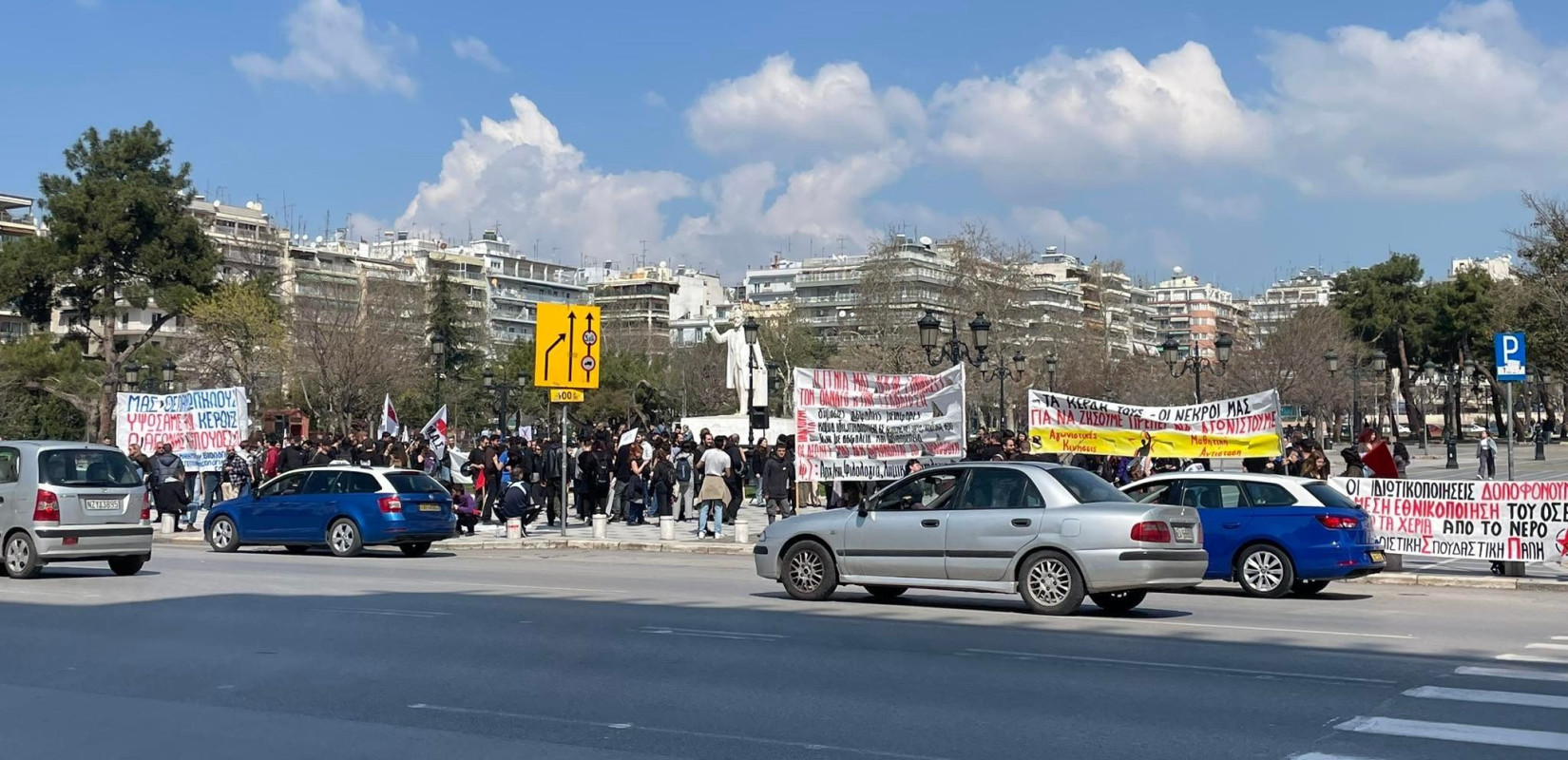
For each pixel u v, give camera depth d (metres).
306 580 19.02
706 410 97.56
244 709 9.37
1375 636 13.34
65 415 71.88
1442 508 20.56
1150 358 97.06
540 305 27.92
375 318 73.06
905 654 11.95
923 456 26.95
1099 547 14.68
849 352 81.19
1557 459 68.25
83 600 16.06
